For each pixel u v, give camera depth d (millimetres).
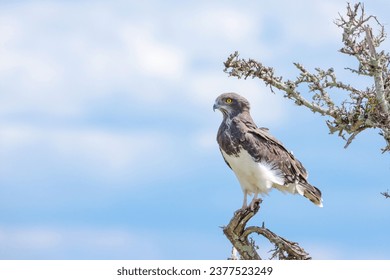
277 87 11438
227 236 11422
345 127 11195
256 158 13703
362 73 10945
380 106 10836
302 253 10641
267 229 10961
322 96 11281
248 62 11359
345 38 10875
